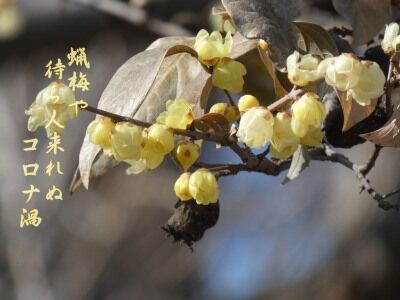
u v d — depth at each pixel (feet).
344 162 2.89
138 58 2.69
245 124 2.46
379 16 2.92
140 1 4.62
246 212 7.12
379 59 2.85
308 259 6.70
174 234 2.80
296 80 2.49
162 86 2.80
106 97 2.68
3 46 6.22
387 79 2.62
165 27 4.59
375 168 5.89
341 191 6.62
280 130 2.47
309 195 6.84
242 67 2.62
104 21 5.70
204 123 2.62
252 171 2.69
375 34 2.91
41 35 6.14
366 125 2.78
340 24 3.49
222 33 2.92
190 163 2.62
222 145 2.62
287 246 6.84
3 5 5.92
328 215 6.67
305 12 3.55
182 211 2.79
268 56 2.72
